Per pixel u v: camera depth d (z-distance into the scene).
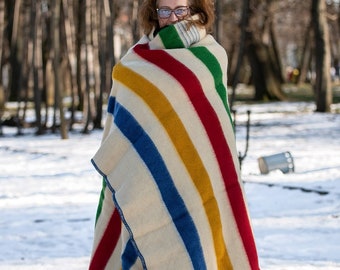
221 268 4.18
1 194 12.42
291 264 7.49
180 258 4.06
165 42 4.27
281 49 83.44
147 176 4.09
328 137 21.31
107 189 4.35
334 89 52.84
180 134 4.11
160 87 4.14
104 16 28.02
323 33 31.72
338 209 10.43
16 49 39.72
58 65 22.91
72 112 26.20
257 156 16.88
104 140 4.41
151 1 4.42
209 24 4.37
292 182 12.92
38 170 15.48
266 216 10.09
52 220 10.21
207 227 4.09
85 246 8.73
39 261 7.97
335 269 7.29
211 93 4.20
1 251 8.51
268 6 44.28
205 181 4.11
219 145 4.16
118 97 4.25
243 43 24.31
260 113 32.25
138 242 4.11
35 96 24.91
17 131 25.41
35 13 24.58
